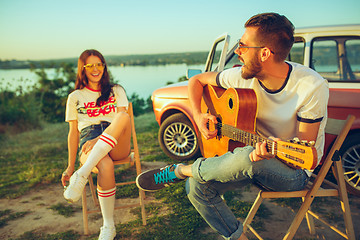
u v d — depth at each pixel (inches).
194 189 77.4
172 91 175.5
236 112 80.8
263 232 101.6
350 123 73.4
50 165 195.9
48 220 120.0
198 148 171.8
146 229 106.8
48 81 416.2
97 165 98.0
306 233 100.0
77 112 114.0
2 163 211.8
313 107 68.9
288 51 69.8
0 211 130.3
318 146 73.9
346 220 79.4
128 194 139.0
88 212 108.0
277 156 64.3
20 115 359.3
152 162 183.6
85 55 110.9
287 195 78.0
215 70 160.2
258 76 74.5
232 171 69.1
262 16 68.9
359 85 124.7
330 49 136.3
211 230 104.7
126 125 101.7
